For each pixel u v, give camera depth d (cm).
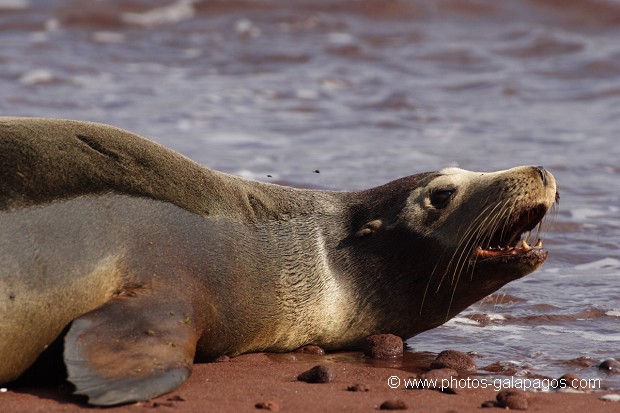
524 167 3644
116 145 3347
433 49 11044
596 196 6097
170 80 9600
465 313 4147
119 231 3181
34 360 3045
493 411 2814
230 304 3369
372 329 3750
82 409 2691
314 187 5850
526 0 12738
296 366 3338
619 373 3322
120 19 11719
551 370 3366
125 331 2933
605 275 4656
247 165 6469
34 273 3006
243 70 10112
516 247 3616
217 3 12188
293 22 11775
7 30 11256
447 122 8306
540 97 9362
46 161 3178
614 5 12588
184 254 3272
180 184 3403
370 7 12350
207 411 2703
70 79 9294
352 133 7794
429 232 3694
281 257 3594
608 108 8944
